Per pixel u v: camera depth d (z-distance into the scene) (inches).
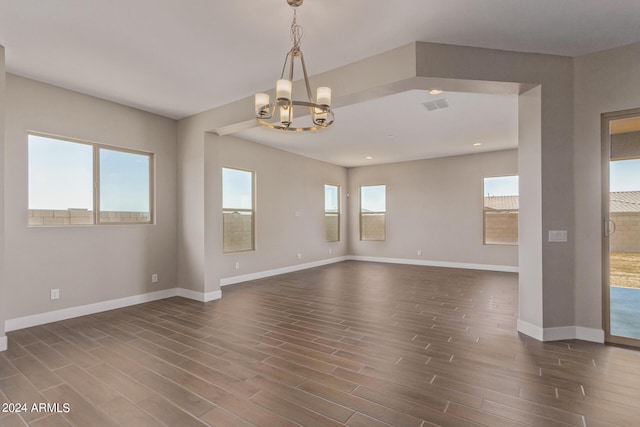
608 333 120.0
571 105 124.6
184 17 99.1
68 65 129.4
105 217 167.5
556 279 122.8
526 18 101.2
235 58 125.1
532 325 126.2
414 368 99.7
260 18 100.0
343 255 363.3
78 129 155.4
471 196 298.8
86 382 92.0
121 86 150.3
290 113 102.6
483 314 156.2
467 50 117.8
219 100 169.0
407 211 332.8
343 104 142.6
